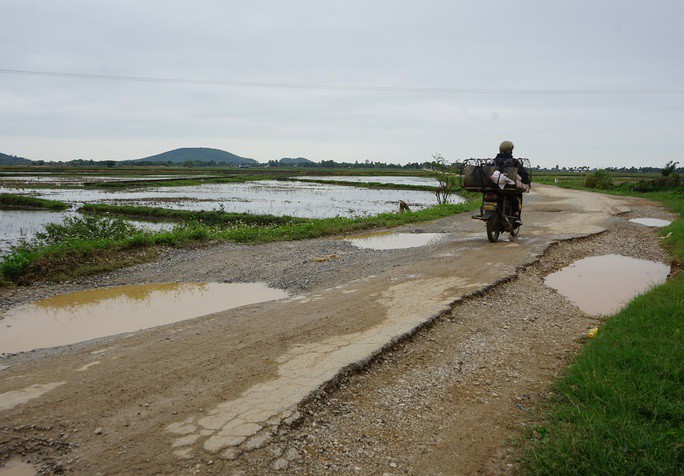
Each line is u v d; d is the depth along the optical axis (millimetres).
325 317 6305
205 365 4766
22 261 9711
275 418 3719
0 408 3926
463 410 4117
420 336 5742
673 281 7492
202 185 65562
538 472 3062
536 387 4551
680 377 4016
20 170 108000
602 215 19016
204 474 3070
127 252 11727
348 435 3682
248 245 13508
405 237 15148
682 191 33312
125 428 3602
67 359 5098
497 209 12344
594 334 5926
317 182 75438
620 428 3318
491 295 7613
